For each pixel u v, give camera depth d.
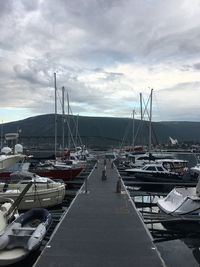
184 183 30.78
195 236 16.19
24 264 11.78
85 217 14.55
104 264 9.26
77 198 19.39
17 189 20.20
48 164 34.69
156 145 66.25
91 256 9.83
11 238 11.59
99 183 26.36
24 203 19.55
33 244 11.50
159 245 14.80
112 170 37.75
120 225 13.23
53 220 15.81
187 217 17.00
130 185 31.14
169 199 19.95
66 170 30.81
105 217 14.55
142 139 66.44
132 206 16.95
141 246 10.72
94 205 17.20
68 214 15.12
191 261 12.79
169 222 16.98
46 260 9.50
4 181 22.34
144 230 12.52
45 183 21.23
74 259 9.59
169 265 12.32
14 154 19.97
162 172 32.81
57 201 21.16
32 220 14.91
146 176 32.16
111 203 17.78
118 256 9.85
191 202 17.66
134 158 48.22
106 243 10.98
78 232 12.22
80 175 35.09
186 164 40.22
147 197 26.12
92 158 55.59
